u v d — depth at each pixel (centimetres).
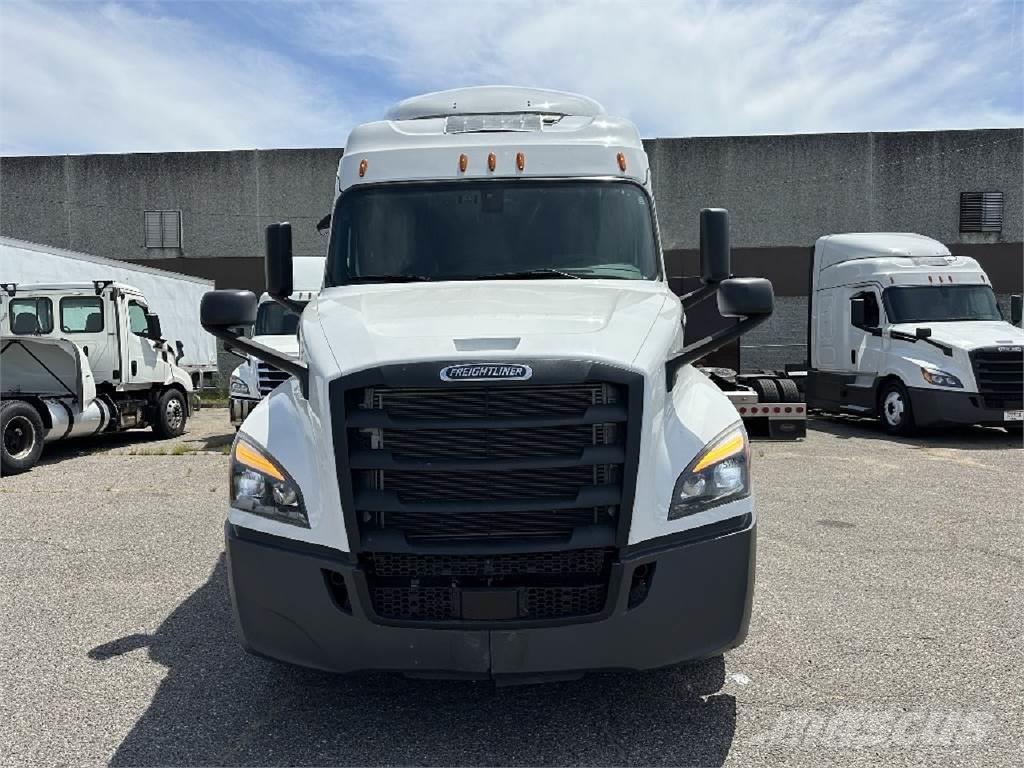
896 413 1308
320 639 319
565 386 315
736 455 337
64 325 1249
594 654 313
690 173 2378
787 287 2377
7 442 997
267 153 2458
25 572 575
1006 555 600
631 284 452
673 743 336
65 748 336
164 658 425
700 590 318
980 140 2352
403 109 596
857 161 2361
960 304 1349
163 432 1377
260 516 330
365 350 331
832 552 610
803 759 322
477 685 391
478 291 424
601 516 319
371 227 486
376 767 321
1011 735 338
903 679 393
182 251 2483
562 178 493
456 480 317
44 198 2492
